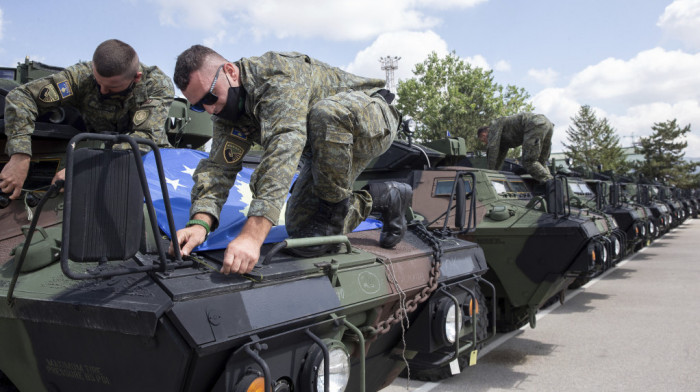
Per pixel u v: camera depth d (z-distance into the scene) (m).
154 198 2.72
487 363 5.62
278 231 2.96
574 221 6.23
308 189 2.84
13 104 2.74
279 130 2.30
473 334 3.47
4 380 2.50
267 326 2.06
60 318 2.03
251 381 1.98
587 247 6.11
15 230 2.62
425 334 3.23
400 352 3.41
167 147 3.47
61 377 2.21
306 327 2.22
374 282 2.74
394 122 2.90
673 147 42.97
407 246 3.25
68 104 3.12
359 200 2.95
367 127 2.63
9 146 2.70
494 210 6.74
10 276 2.30
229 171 2.58
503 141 10.04
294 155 2.28
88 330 2.01
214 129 2.68
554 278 6.26
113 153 1.91
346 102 2.56
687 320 7.21
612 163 44.69
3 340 2.33
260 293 2.15
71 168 1.76
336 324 2.38
